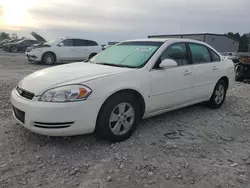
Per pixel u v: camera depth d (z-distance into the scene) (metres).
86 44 16.58
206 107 5.86
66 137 3.92
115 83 3.65
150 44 4.68
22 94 3.63
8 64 15.29
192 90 4.94
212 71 5.37
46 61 15.55
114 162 3.27
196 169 3.17
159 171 3.10
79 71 3.88
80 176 2.97
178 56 4.72
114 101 3.62
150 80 4.09
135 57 4.42
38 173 3.01
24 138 3.86
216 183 2.90
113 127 3.73
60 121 3.29
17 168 3.09
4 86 7.39
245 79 10.30
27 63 16.30
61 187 2.77
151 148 3.69
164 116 5.11
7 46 28.47
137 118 4.02
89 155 3.44
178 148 3.73
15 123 4.43
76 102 3.32
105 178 2.93
